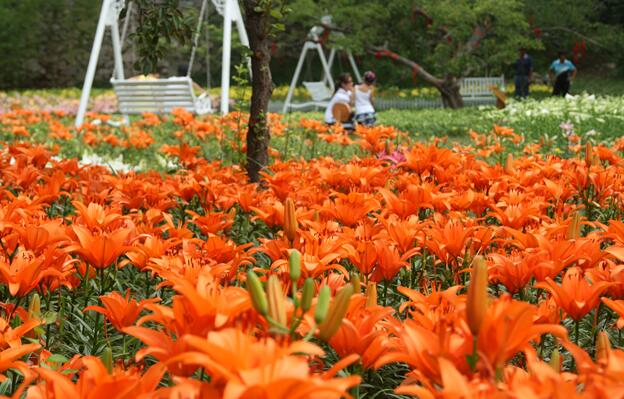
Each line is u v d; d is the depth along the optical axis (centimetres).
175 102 1550
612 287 241
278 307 153
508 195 418
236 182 529
